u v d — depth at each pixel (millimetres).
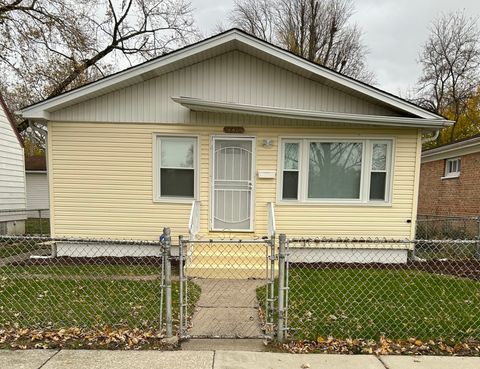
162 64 6539
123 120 6980
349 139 6941
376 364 2760
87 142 7004
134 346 3025
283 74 6996
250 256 6105
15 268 6211
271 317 3346
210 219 7113
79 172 7043
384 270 6258
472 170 10906
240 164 7098
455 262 6812
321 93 7016
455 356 2922
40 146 22906
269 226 6586
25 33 12375
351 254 7078
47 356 2828
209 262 6012
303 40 22578
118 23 16516
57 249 7176
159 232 7141
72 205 7086
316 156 7027
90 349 2963
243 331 3441
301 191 7031
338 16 22484
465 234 10195
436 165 13266
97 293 4676
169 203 7098
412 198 6996
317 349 3025
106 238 7133
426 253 7516
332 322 3680
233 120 6992
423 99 22938
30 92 13328
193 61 6875
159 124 6992
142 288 4938
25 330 3312
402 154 6949
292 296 4637
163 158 7105
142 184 7090
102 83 6586
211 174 7055
